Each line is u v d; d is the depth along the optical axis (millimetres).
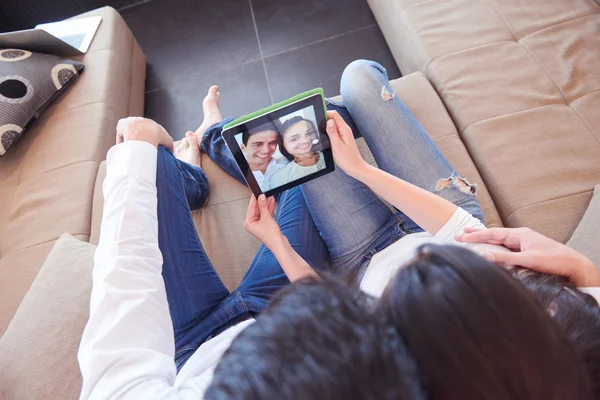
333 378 278
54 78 1392
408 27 1350
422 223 742
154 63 1921
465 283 324
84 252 924
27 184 1277
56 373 752
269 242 826
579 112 1085
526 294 339
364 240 914
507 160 1057
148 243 668
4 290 1101
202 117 1777
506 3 1298
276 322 319
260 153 776
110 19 1619
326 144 789
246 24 1945
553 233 956
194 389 484
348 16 1877
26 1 1979
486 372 295
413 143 952
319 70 1783
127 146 784
